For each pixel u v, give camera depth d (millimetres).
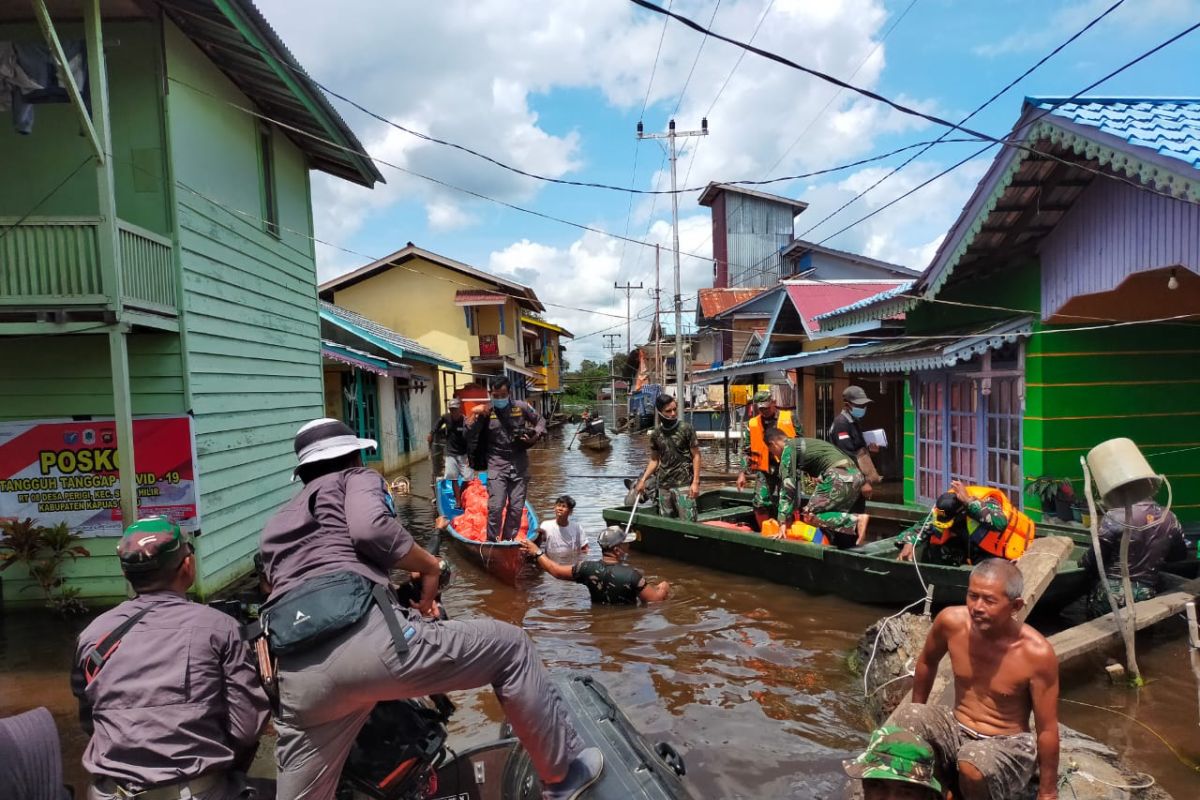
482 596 7027
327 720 2367
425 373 22922
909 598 5957
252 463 8797
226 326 8227
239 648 2588
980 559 5730
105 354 7164
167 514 7137
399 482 8789
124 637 2465
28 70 6914
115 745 2338
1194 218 5590
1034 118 6062
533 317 35656
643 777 2750
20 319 6234
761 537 6980
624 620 6156
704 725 4258
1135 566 5344
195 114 7703
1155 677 4656
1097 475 4500
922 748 2602
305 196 11266
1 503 7031
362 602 2359
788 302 16328
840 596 6449
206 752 2410
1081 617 5812
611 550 6789
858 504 7422
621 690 4762
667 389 33000
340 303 25984
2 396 7113
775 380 20031
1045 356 7582
